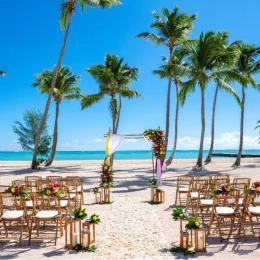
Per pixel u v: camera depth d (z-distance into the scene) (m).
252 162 34.22
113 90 26.09
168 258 5.05
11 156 81.25
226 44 25.55
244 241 5.90
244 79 20.39
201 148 21.97
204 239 5.40
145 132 12.75
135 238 6.12
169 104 23.95
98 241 5.95
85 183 15.20
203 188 8.55
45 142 32.56
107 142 11.16
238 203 6.91
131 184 14.86
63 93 29.23
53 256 5.18
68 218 5.71
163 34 23.86
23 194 6.30
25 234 6.45
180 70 20.80
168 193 11.74
